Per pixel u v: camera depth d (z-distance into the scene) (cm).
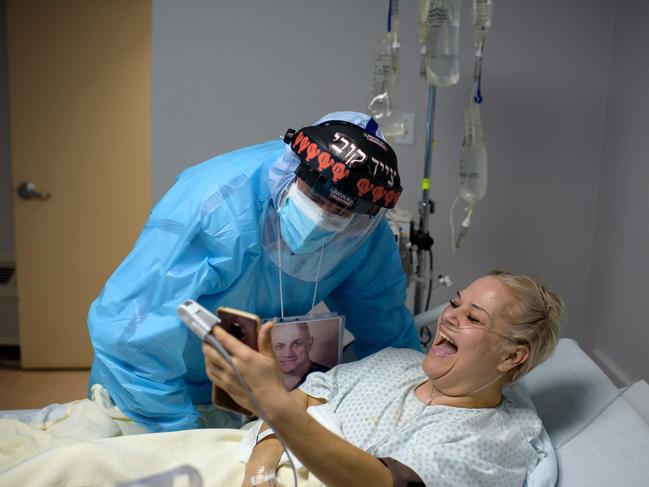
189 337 144
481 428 122
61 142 275
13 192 279
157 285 130
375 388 133
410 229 203
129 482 114
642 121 211
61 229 285
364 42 236
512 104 242
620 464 122
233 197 133
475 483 110
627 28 223
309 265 142
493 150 246
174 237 131
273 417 85
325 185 116
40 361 300
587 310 259
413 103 240
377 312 170
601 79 241
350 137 121
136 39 267
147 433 139
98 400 142
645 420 137
